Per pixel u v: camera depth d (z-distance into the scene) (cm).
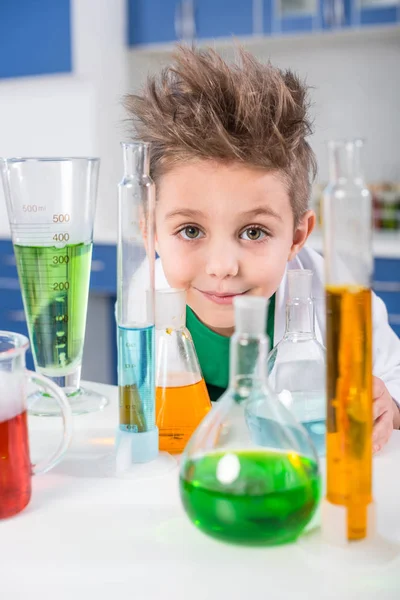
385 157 310
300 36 295
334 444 54
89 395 93
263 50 329
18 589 50
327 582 50
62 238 85
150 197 69
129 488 66
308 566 52
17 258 88
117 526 59
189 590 49
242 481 53
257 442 56
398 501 63
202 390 76
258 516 53
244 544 54
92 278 306
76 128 329
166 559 53
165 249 99
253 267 96
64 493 65
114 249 299
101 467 71
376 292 253
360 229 52
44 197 84
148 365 69
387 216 297
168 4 316
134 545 56
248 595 49
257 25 299
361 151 52
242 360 56
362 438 53
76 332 90
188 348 76
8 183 86
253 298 55
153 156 98
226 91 97
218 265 95
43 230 85
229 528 53
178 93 100
